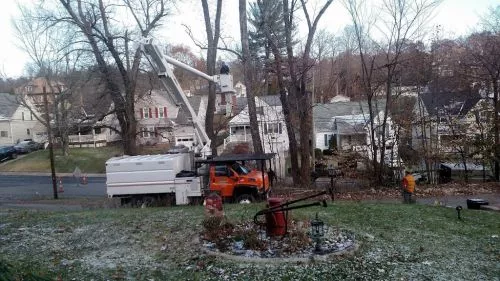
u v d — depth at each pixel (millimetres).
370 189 20641
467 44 28031
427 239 8570
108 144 49562
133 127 27719
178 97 16062
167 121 45625
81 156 42219
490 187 21062
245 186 15859
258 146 21031
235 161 15828
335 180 20938
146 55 14508
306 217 9734
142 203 16562
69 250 7832
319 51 36031
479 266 7113
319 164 27906
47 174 36531
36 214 11773
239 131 39781
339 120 38156
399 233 8938
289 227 8062
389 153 24875
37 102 49406
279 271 6504
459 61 27375
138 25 27234
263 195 15891
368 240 8180
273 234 7727
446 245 8211
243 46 20953
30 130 59594
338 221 9719
